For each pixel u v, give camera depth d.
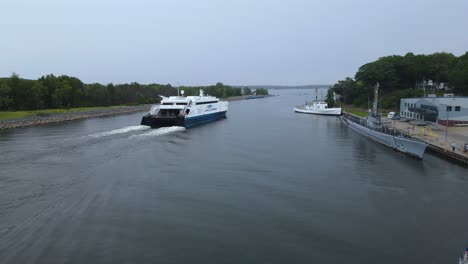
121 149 56.78
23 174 41.72
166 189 38.16
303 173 45.34
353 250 25.58
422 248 26.03
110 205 33.03
